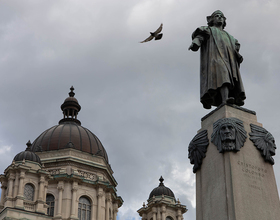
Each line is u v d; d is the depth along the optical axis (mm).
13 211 59625
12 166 63531
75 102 91750
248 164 12422
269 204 12000
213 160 12797
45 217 61812
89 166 77250
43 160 75562
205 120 14117
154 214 78562
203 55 14969
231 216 11461
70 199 71375
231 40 14820
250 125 13352
